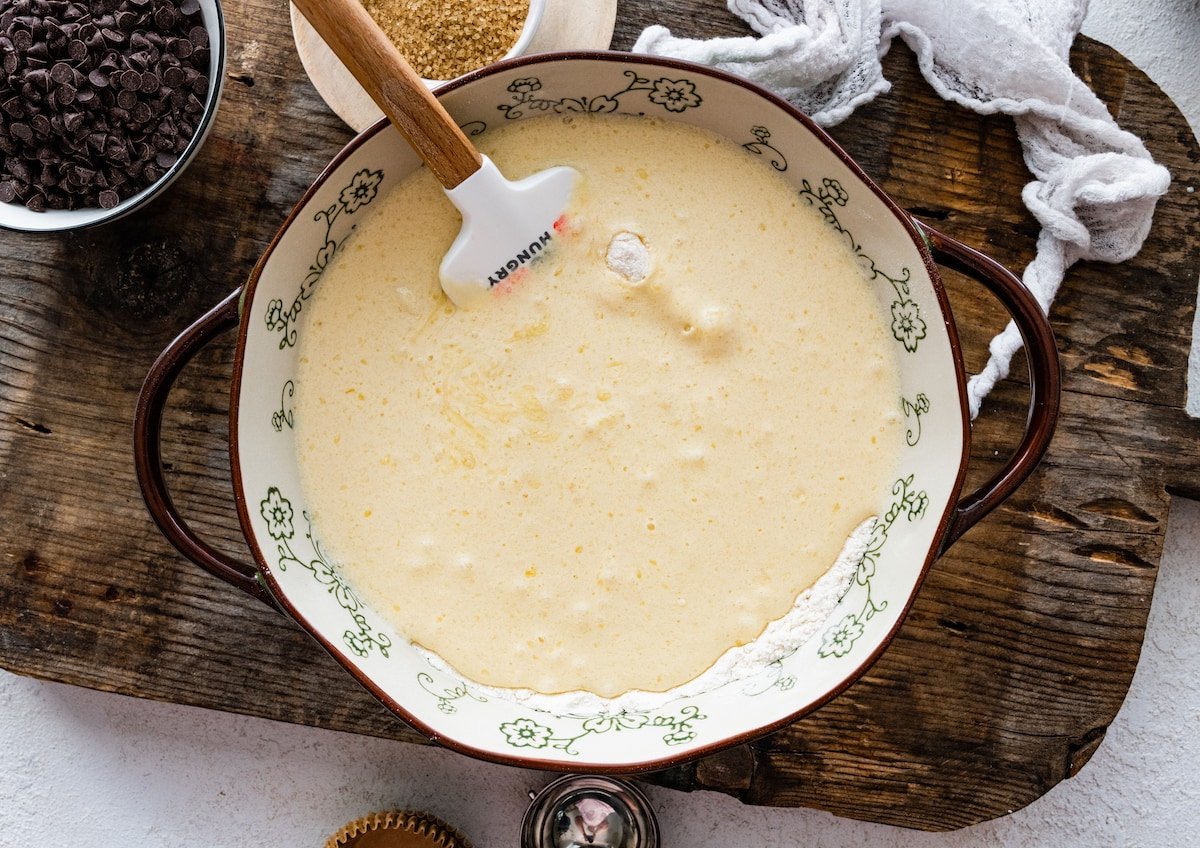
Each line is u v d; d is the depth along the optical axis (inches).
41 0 24.1
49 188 24.3
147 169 24.3
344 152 22.0
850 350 23.5
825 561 23.6
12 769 27.5
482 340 23.5
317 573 23.3
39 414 25.1
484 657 23.6
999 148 25.3
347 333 23.5
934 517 22.5
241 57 25.0
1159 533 25.4
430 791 27.5
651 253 23.4
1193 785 27.5
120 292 25.0
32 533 25.1
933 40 25.0
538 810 26.3
